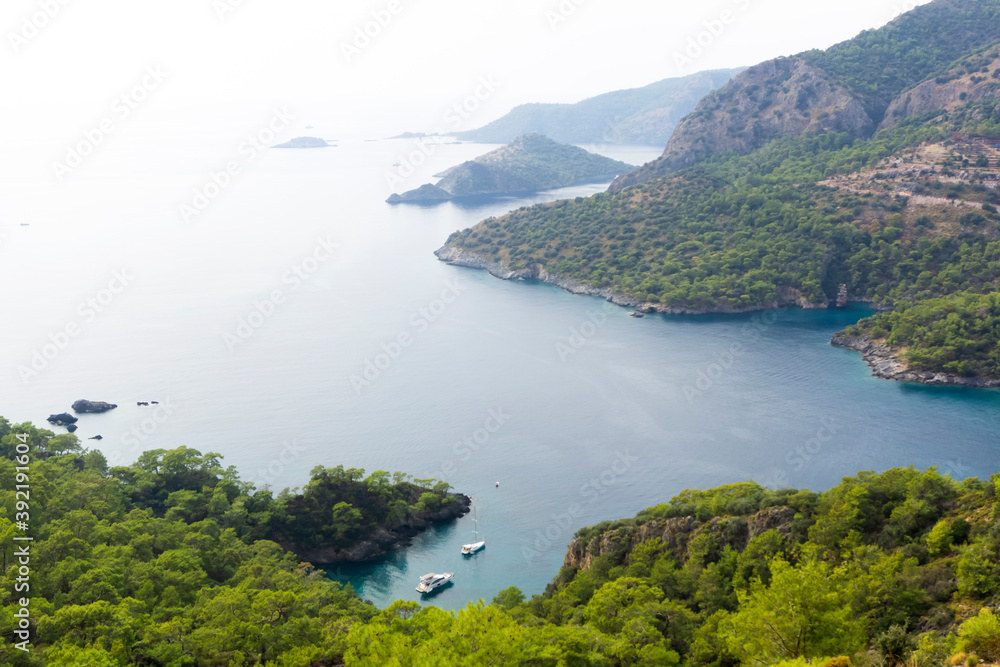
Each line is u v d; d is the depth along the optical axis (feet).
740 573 336.08
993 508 293.43
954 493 336.08
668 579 358.43
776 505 386.32
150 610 351.46
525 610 362.12
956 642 202.59
